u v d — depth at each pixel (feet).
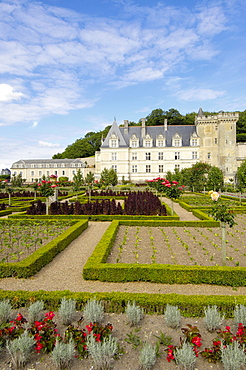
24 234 46.57
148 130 234.58
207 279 28.43
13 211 77.41
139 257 35.88
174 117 325.42
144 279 28.91
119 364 16.24
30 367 16.11
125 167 224.74
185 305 21.80
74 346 16.80
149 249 39.60
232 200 104.63
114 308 22.22
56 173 283.59
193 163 220.43
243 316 19.72
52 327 18.58
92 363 16.43
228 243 43.14
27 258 31.71
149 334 19.29
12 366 16.20
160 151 224.94
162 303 21.91
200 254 37.27
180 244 42.39
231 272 28.17
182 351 15.96
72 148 366.02
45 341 17.21
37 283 28.37
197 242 43.52
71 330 18.02
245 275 28.04
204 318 20.10
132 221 56.80
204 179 155.02
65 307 20.47
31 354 17.28
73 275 30.58
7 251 37.68
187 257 35.94
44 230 48.42
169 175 167.12
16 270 29.58
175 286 28.07
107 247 36.14
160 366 16.19
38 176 284.00
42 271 31.81
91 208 68.85
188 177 159.84
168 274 28.66
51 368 16.03
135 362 16.38
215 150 220.23
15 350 15.98
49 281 28.89
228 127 218.18
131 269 28.89
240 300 22.08
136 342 17.85
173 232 50.62
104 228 55.42
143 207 67.46
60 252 38.91
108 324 18.80
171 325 19.95
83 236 48.55
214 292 26.68
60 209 69.41
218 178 128.26
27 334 17.40
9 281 28.91
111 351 15.94
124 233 50.14
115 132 229.66
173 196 63.62
